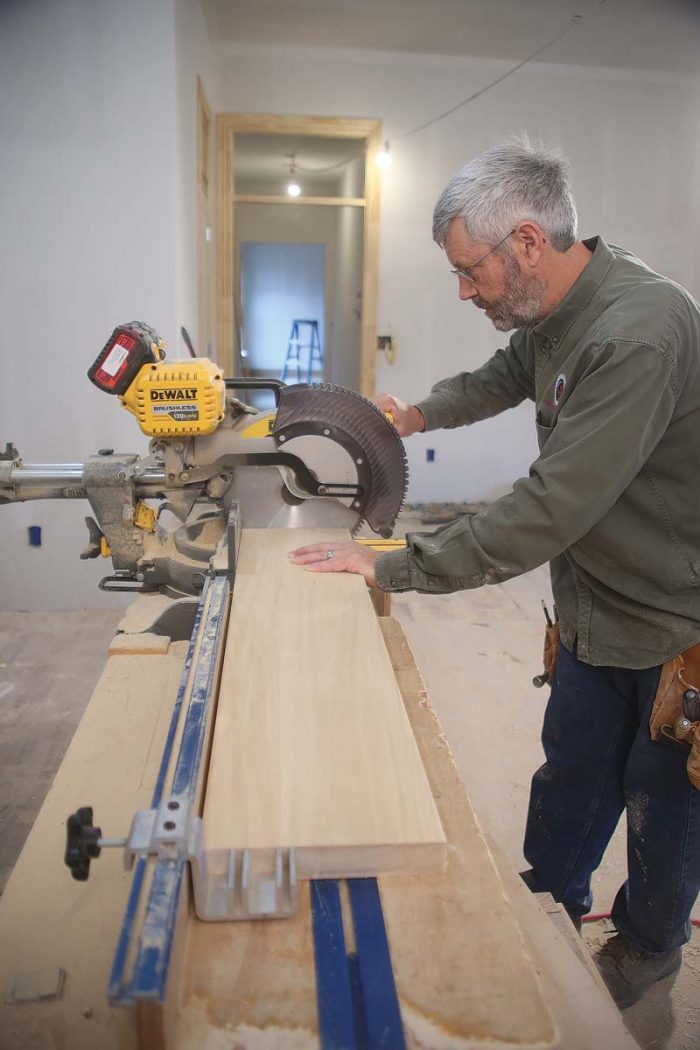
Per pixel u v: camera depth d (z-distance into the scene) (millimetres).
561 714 1508
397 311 5238
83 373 3184
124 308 3115
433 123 4938
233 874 754
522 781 2293
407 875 812
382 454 1646
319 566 1432
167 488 1664
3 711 2604
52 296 3096
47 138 2941
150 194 3014
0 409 3201
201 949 718
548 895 1283
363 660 1125
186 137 3332
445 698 2775
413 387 5379
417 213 5094
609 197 5141
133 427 3252
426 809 832
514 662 3086
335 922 748
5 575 3412
